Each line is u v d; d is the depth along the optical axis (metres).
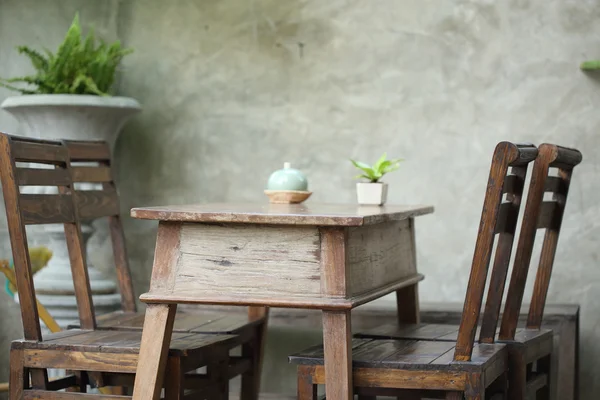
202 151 5.35
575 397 4.50
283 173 4.07
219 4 5.31
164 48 5.39
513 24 4.96
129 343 3.43
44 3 5.43
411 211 3.67
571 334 4.43
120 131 5.43
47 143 3.71
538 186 3.50
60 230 4.77
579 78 4.89
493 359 3.24
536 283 3.93
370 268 3.38
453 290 5.07
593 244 4.90
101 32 5.43
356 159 5.15
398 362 3.10
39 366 3.42
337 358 3.03
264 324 4.34
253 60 5.27
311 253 3.06
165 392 3.38
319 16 5.18
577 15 4.89
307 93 5.21
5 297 5.43
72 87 4.86
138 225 5.40
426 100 5.07
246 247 3.11
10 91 5.44
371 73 5.13
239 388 5.20
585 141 4.89
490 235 3.06
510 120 4.98
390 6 5.10
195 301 3.10
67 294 4.78
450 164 5.05
